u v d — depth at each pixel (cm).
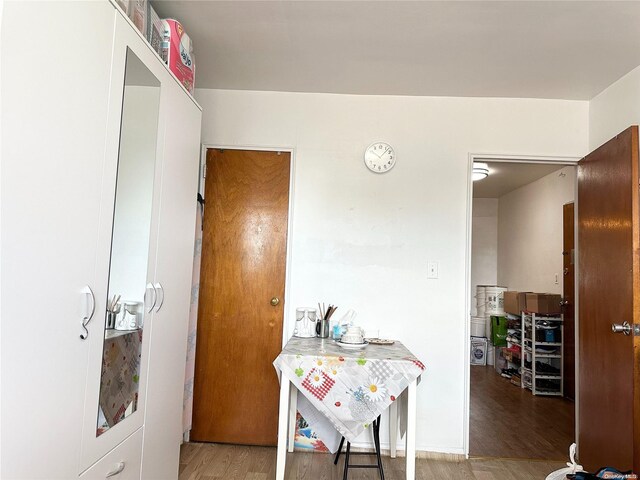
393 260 321
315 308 321
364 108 330
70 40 129
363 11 226
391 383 231
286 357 235
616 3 212
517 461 304
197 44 265
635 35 239
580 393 303
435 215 323
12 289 108
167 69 202
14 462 111
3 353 106
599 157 286
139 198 178
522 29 238
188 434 319
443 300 318
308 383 232
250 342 321
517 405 450
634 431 235
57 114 124
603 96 309
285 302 321
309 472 275
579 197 318
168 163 206
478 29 239
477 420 397
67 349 131
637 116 272
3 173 104
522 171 536
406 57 273
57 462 128
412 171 326
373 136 328
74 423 137
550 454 318
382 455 306
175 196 216
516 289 646
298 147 329
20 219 110
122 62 160
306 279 322
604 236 276
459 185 324
